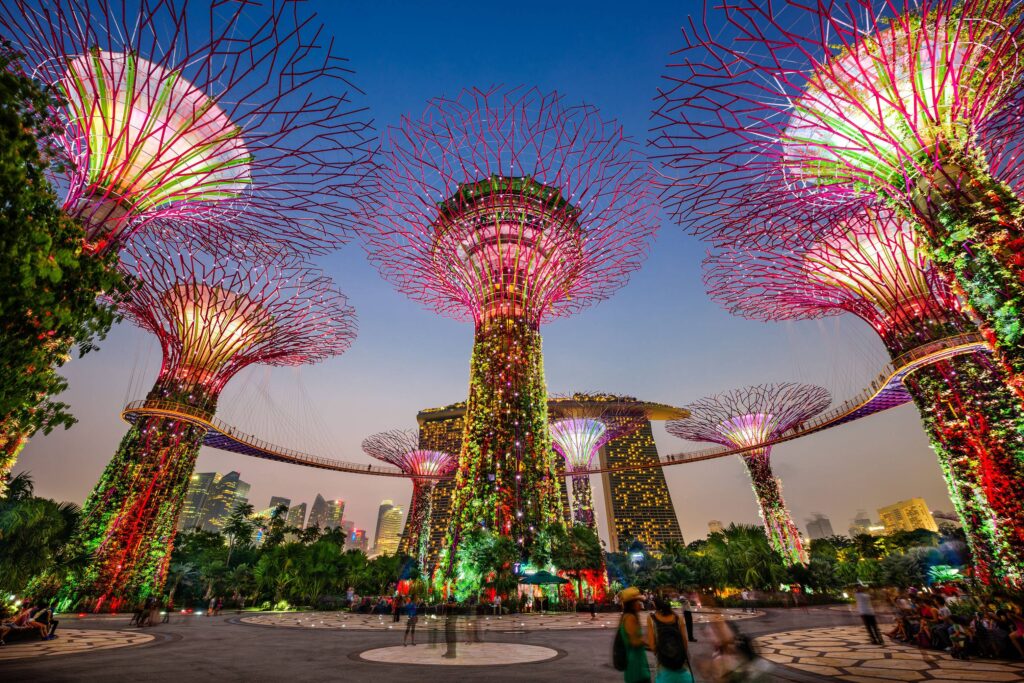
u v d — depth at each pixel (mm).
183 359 30734
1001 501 18750
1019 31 10000
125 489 27922
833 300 25406
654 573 47938
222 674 8320
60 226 5879
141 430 29234
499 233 29750
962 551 43969
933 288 21734
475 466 27750
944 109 11484
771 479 43219
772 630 17531
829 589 40250
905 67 11852
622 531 153125
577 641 13719
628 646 4309
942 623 11281
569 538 27266
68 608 24844
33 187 5375
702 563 46688
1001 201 10250
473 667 9180
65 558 25562
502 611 24422
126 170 12031
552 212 29641
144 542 27516
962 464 20094
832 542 81062
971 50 10977
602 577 28250
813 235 15453
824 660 10086
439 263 29266
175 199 13195
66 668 8609
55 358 5883
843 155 13016
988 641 9680
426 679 7949
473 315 31422
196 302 30359
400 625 20781
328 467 47688
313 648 12391
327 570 41781
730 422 45062
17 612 15883
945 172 10992
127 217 12039
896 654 10633
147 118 12234
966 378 20656
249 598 42125
